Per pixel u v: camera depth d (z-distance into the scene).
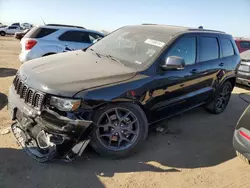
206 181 3.39
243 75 8.27
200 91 5.03
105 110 3.45
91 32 9.20
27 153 3.46
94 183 3.13
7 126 4.30
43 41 8.23
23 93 3.52
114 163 3.58
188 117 5.68
